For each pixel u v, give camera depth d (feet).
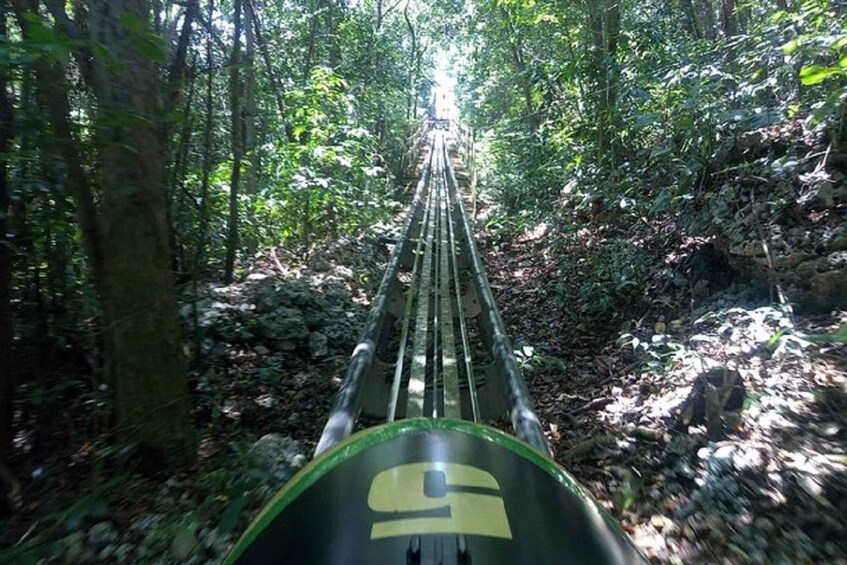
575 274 29.17
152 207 13.11
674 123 24.73
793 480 11.76
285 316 22.34
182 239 19.84
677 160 24.94
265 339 21.39
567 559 5.45
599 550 5.73
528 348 20.27
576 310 26.09
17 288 15.57
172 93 17.42
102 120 11.32
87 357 16.21
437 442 7.13
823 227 18.94
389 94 62.69
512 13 45.37
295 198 34.04
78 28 12.77
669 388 16.75
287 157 33.35
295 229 34.58
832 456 12.06
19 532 11.89
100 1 11.95
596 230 31.96
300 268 30.83
